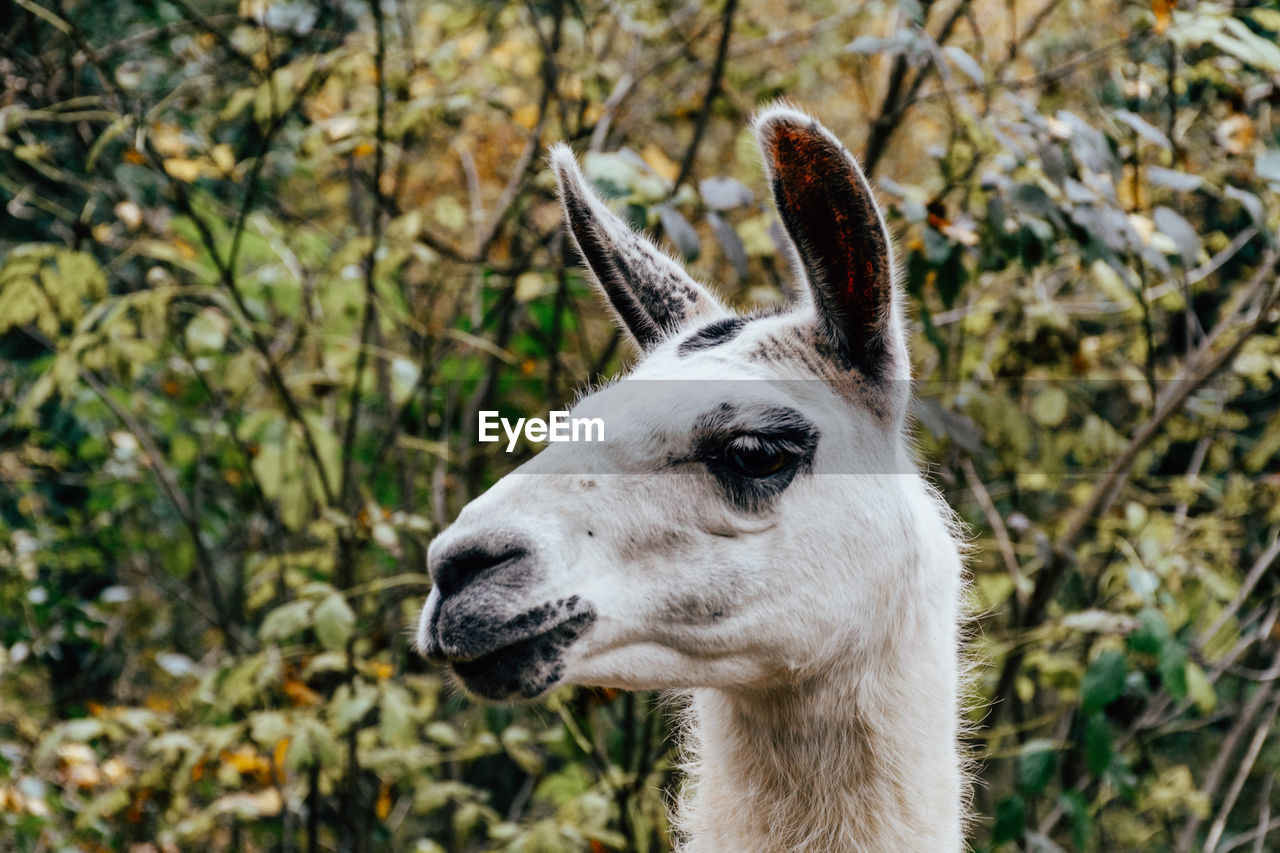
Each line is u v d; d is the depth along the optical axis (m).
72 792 4.50
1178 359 5.13
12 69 5.26
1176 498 4.81
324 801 5.26
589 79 4.88
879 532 2.21
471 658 1.94
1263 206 4.39
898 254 3.92
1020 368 4.61
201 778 4.17
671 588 2.06
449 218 4.66
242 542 6.32
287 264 4.64
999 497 5.48
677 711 2.94
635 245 2.67
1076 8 5.05
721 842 2.42
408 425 5.48
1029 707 5.74
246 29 5.34
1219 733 6.25
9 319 4.23
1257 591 5.12
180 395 5.46
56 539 5.57
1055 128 3.56
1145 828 6.11
